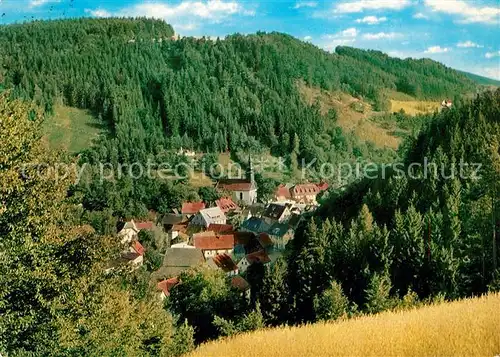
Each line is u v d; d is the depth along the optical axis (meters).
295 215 113.50
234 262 87.56
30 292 20.61
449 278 44.84
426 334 18.05
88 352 23.77
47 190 21.11
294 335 23.77
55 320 20.62
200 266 65.69
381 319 23.98
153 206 138.38
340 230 66.31
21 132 20.66
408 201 74.06
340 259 55.53
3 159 19.69
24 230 20.05
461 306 23.62
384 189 84.25
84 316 21.64
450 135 98.12
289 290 52.97
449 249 49.47
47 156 22.19
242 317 49.12
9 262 19.52
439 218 55.53
